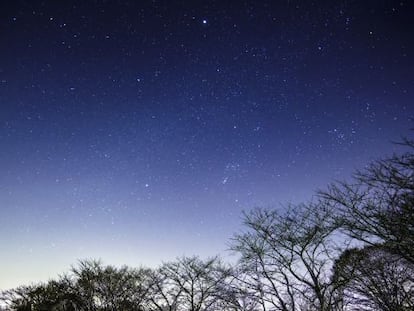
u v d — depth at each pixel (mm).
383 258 11789
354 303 12664
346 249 13227
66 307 21594
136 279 20844
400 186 9477
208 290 18000
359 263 12523
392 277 11898
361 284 12617
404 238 9750
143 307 20188
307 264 13883
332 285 13617
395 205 9820
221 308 17094
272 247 15008
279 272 14648
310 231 14289
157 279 19828
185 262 19250
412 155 9383
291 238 14562
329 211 13203
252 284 14938
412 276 11805
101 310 20797
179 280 19078
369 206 10578
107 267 21672
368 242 11008
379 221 10305
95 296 21094
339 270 13078
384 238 10188
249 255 15375
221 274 17531
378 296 11789
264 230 15281
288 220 15031
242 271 15406
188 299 18422
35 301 22062
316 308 13289
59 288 21938
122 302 20609
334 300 13094
